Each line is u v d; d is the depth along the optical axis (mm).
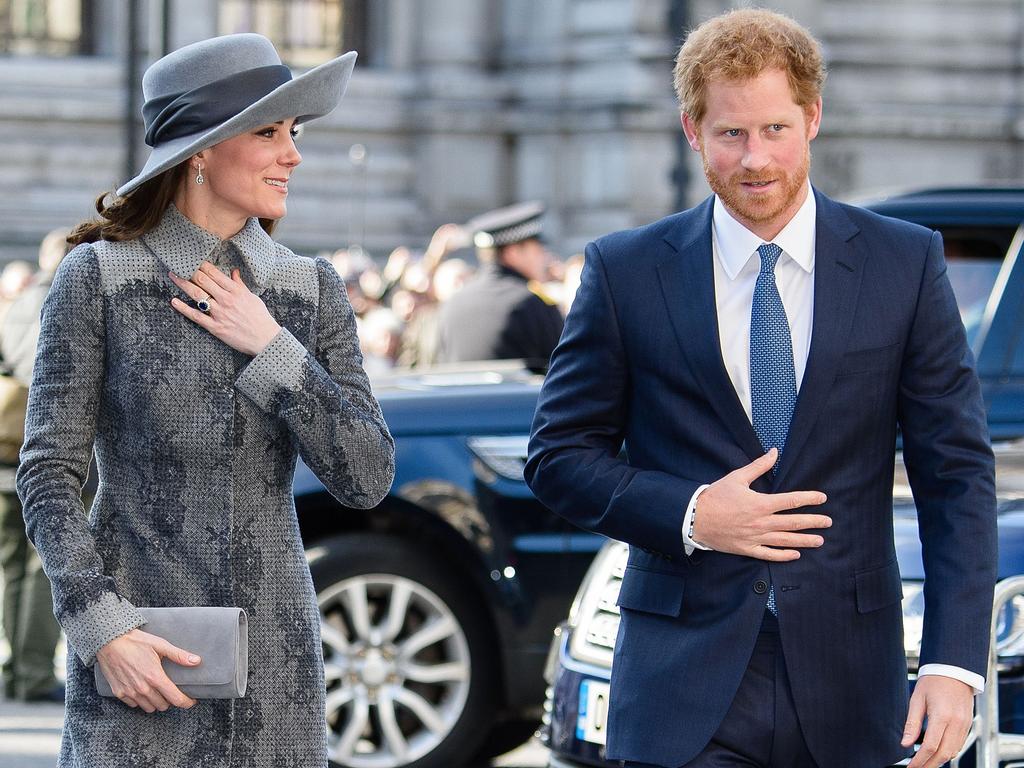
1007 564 13289
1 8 89625
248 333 9906
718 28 9883
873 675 9867
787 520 9711
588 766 13820
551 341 25875
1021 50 93625
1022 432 18469
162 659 9586
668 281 10211
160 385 9898
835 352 9898
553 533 19344
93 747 9820
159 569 9875
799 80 9797
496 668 19625
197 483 9930
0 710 24266
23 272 50656
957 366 10070
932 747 9680
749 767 9898
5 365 24828
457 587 19516
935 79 92750
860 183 91125
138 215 10125
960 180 92312
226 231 10234
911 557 13602
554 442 10453
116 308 9961
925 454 10078
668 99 85938
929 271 10133
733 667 9812
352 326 10461
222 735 9828
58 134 87938
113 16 89750
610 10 87125
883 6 92312
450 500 19328
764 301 10062
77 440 9930
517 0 90500
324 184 90312
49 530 9742
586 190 87125
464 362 25797
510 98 90500
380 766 19453
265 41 10289
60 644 30188
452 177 90500
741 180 9844
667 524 9867
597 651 14102
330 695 19422
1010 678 12805
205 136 9867
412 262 57469
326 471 10000
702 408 10094
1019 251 19234
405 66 92188
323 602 19344
